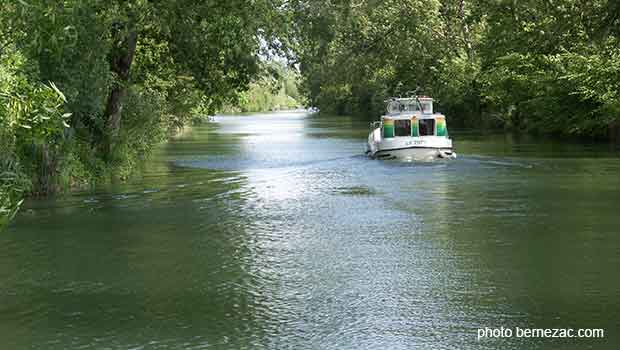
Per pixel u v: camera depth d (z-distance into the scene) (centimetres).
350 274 1330
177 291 1233
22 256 1503
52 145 2406
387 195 2336
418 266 1384
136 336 1019
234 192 2459
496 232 1695
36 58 2189
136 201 2255
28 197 2334
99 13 2481
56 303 1175
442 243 1584
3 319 1100
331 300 1171
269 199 2289
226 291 1229
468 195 2298
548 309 1114
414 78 7444
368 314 1101
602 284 1241
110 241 1644
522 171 2933
